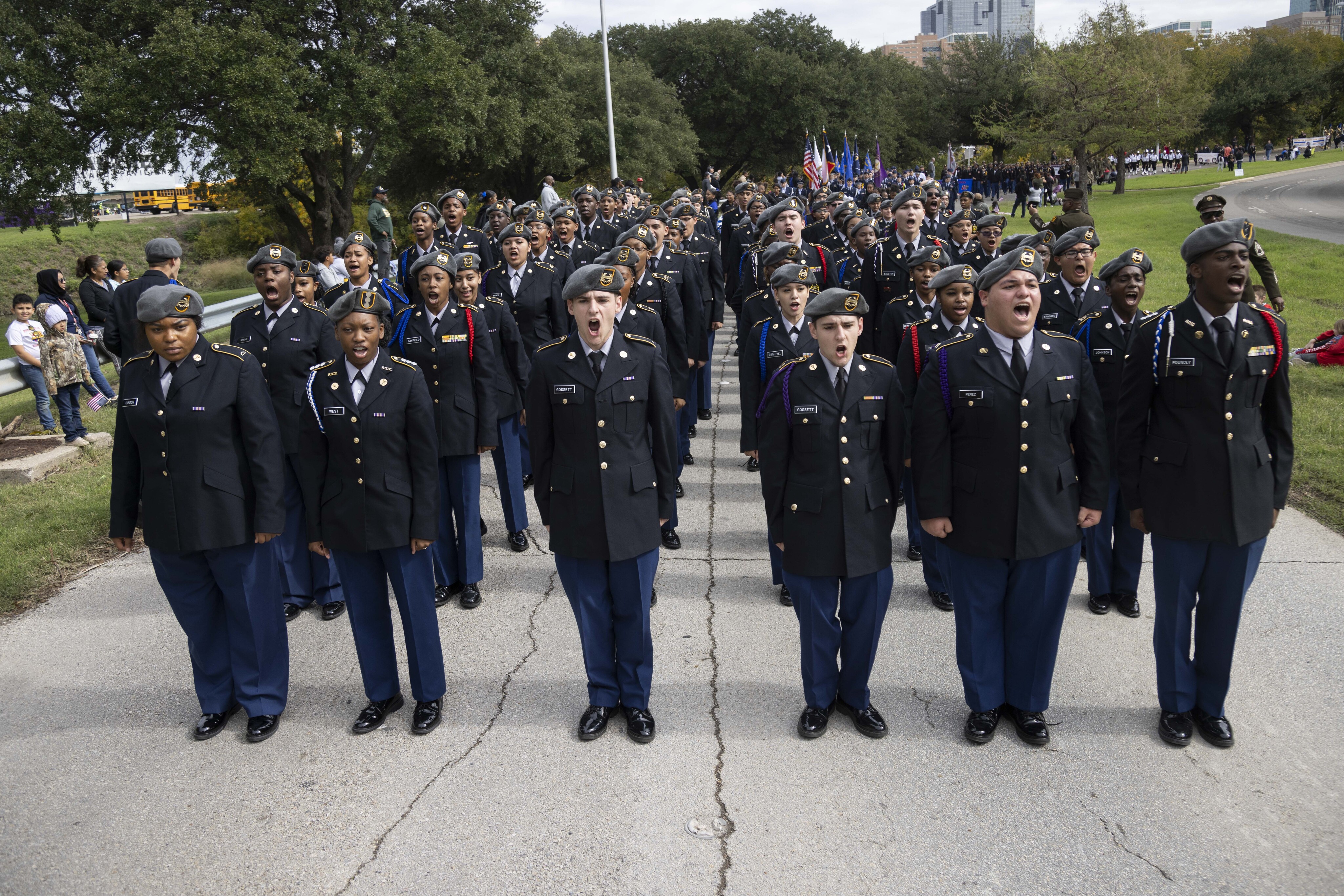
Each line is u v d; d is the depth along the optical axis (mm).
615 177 24797
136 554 6746
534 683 4766
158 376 4191
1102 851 3375
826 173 27141
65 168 23156
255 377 4305
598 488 4109
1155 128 35094
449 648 5172
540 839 3547
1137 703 4375
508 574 6215
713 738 4199
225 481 4188
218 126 22328
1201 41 87250
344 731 4410
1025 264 3818
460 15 29781
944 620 5320
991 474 3908
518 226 7359
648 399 4211
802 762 3994
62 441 9086
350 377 4254
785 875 3309
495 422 5645
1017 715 4152
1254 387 3836
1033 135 36969
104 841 3656
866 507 3990
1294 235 24734
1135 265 5070
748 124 58250
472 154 34906
